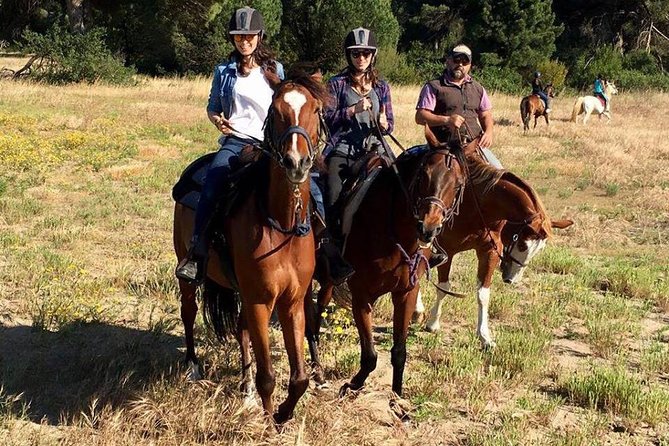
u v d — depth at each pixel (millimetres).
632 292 9414
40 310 7098
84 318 7121
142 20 43906
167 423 5051
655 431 5688
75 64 33938
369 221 5570
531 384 6430
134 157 17156
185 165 16250
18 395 5535
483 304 7168
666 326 8234
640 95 41500
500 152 20641
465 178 5426
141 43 45375
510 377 6512
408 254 5457
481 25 48156
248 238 4746
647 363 6938
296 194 4590
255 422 5047
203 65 43656
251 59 5508
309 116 4488
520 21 46562
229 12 42875
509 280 6941
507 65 46969
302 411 5387
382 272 5504
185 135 20438
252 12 5383
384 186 5586
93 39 35656
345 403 5562
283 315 4930
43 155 16172
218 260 5250
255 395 5695
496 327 7844
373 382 6336
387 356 6969
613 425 5762
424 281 8891
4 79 33219
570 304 8648
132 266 9188
